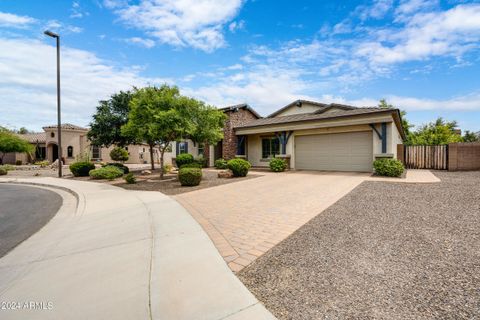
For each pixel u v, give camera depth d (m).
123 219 5.36
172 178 13.09
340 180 9.89
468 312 1.92
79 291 2.48
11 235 4.75
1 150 25.69
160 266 2.93
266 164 18.00
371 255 3.03
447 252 3.05
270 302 2.14
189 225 4.59
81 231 4.75
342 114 12.78
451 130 25.81
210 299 2.20
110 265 3.07
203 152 20.09
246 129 17.44
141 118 11.07
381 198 6.27
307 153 14.98
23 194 9.82
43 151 31.94
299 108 19.86
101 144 17.55
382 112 11.25
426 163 13.84
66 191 10.48
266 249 3.34
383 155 11.40
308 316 1.93
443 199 5.89
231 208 5.87
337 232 3.90
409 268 2.67
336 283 2.41
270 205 6.02
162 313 2.02
